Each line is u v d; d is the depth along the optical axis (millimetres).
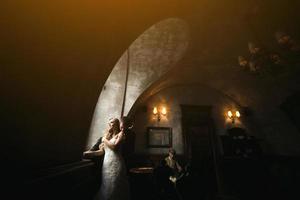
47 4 1094
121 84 6031
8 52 896
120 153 2781
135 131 7336
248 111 8766
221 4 3891
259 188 6891
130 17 2201
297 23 4637
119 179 2568
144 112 7684
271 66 4660
